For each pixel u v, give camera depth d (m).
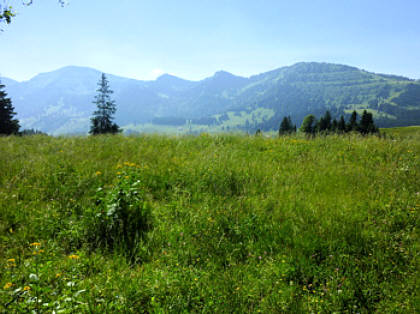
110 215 3.76
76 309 2.22
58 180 5.34
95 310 2.27
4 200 4.39
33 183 5.16
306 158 7.80
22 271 2.75
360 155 7.95
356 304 2.64
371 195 4.98
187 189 5.31
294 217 4.18
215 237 3.64
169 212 4.41
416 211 4.09
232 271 3.09
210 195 5.09
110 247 3.54
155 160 7.18
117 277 2.82
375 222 3.97
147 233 3.73
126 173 5.17
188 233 3.76
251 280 2.91
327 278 2.94
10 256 3.13
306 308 2.55
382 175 5.97
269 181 5.84
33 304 2.18
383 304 2.59
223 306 2.49
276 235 3.78
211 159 7.02
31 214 4.07
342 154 8.13
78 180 5.22
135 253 3.39
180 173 6.04
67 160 6.57
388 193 5.00
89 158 7.09
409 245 3.37
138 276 2.84
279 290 2.70
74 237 3.56
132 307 2.40
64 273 2.77
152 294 2.58
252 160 7.48
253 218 4.11
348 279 2.90
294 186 5.54
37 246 3.18
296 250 3.41
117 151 8.08
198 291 2.65
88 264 3.04
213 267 3.13
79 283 2.62
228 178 5.75
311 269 3.12
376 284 2.81
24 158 6.82
